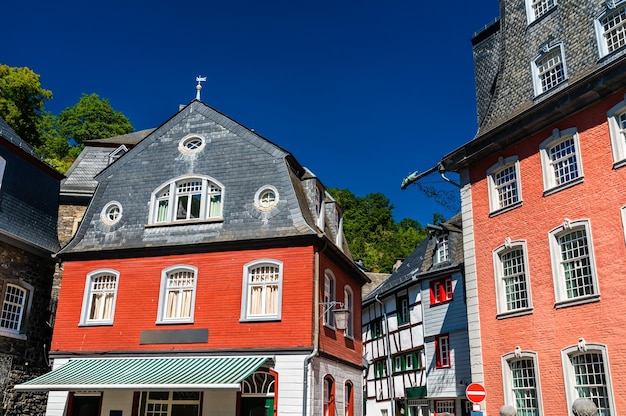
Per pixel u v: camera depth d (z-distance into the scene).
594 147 14.99
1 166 21.38
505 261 17.23
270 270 19.44
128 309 20.19
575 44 16.69
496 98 19.45
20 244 21.58
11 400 20.53
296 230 19.31
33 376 21.75
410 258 36.88
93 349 19.98
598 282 14.14
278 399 17.58
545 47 17.69
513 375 16.11
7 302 21.05
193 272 20.16
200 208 21.02
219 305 19.27
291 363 17.88
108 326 20.16
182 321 19.41
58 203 25.16
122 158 23.08
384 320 35.19
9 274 21.11
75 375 18.17
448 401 27.16
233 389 15.66
